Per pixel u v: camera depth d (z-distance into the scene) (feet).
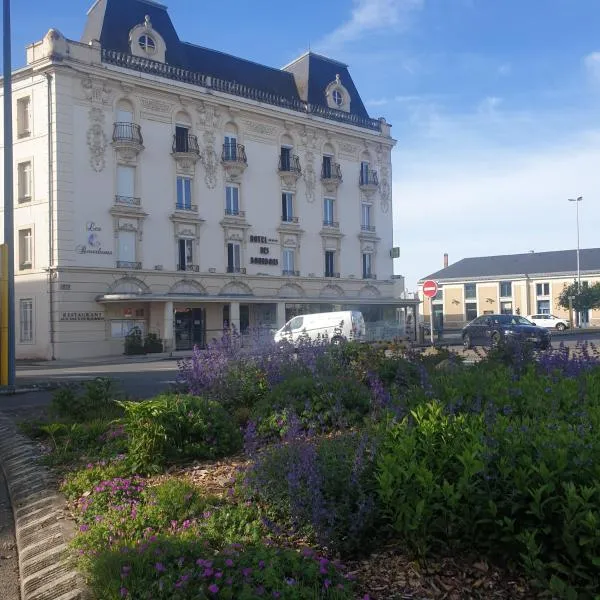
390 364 27.99
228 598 9.91
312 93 147.02
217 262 125.70
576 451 11.57
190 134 122.31
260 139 133.80
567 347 28.89
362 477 13.12
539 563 10.19
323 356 28.99
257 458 15.88
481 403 18.72
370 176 154.81
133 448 20.45
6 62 51.90
